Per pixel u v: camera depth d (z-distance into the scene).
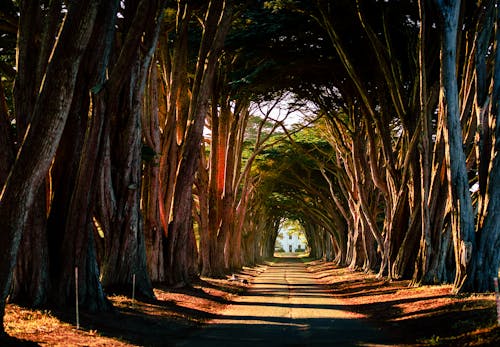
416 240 25.34
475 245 16.72
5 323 11.05
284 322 15.80
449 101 16.94
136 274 18.41
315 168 49.81
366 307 19.66
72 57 9.23
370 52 26.05
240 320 16.36
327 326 14.80
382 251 32.59
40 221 13.31
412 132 24.42
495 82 16.17
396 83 24.30
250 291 29.09
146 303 17.31
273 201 73.69
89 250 14.27
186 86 26.89
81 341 10.41
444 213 21.88
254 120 47.53
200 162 35.03
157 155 22.20
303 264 82.50
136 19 13.70
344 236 60.06
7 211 9.10
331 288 30.84
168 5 25.00
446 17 16.83
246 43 26.66
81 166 13.80
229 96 34.31
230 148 37.31
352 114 32.69
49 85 9.20
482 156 16.80
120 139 18.30
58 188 14.09
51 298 13.45
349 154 39.03
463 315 13.14
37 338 10.06
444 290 18.53
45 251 13.42
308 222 94.06
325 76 30.17
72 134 14.00
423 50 20.66
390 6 23.69
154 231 23.16
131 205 18.34
